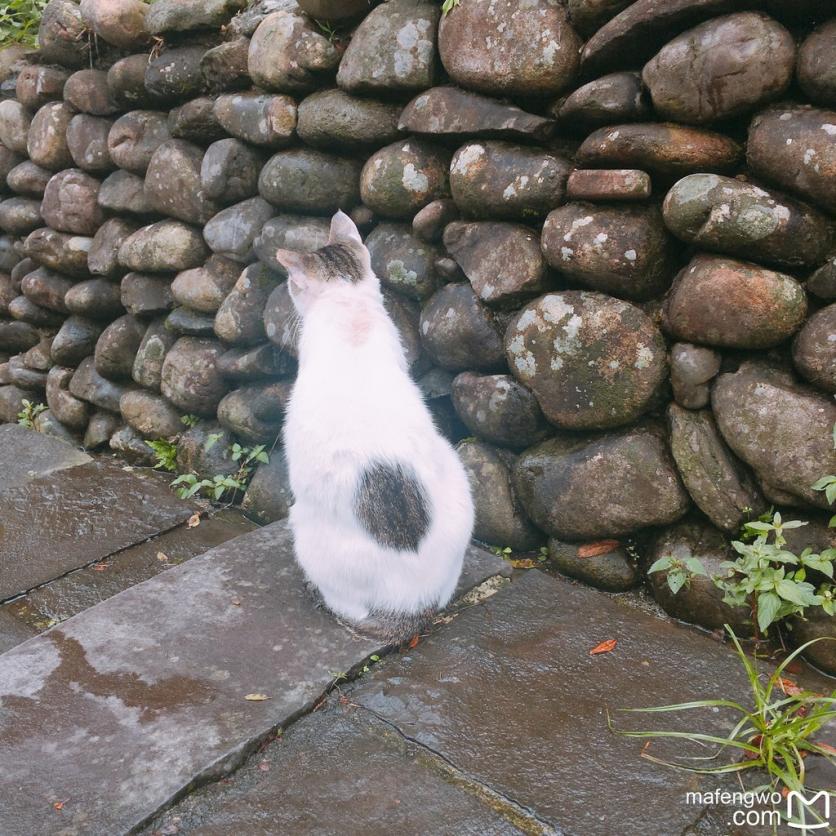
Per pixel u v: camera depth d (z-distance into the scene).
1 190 1.72
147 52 1.38
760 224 0.86
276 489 1.24
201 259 1.36
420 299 1.17
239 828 0.73
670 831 0.72
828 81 0.83
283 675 0.88
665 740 0.80
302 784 0.77
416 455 0.90
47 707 0.84
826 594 0.89
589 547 1.05
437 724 0.82
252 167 1.27
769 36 0.85
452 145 1.11
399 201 1.13
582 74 1.00
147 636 0.94
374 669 0.90
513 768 0.77
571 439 1.06
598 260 0.97
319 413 0.90
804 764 0.77
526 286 1.04
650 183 0.95
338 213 1.06
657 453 0.99
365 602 0.92
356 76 1.10
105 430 1.51
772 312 0.88
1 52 1.69
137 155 1.38
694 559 0.94
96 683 0.87
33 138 1.54
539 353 1.03
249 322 1.26
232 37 1.28
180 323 1.36
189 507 1.29
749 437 0.92
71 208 1.49
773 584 0.88
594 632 0.94
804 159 0.85
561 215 0.99
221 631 0.95
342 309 0.96
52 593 1.08
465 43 1.02
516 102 1.03
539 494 1.06
